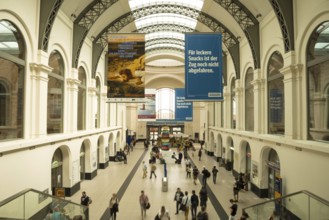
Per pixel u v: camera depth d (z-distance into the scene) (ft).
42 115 33.83
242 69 57.93
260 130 45.83
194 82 36.65
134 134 130.11
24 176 28.68
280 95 39.37
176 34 98.27
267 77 43.98
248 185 49.44
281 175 35.76
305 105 31.04
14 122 29.27
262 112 45.60
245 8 47.57
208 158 88.22
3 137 27.30
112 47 41.47
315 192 27.04
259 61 46.60
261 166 44.16
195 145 127.85
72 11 44.78
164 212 28.73
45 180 34.22
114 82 41.19
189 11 66.08
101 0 48.85
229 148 69.31
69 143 43.88
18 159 27.48
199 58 36.91
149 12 66.44
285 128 34.99
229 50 61.05
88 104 57.82
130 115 137.90
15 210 17.74
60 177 44.06
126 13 63.98
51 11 33.68
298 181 30.81
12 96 28.91
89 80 58.54
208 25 64.39
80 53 52.06
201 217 28.43
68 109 45.60
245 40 55.11
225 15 57.52
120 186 50.98
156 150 87.20
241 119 58.44
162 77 144.46
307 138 30.86
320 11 27.25
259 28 46.70
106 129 70.13
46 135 35.24
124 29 76.18
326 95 27.50
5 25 27.40
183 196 36.60
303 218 23.16
